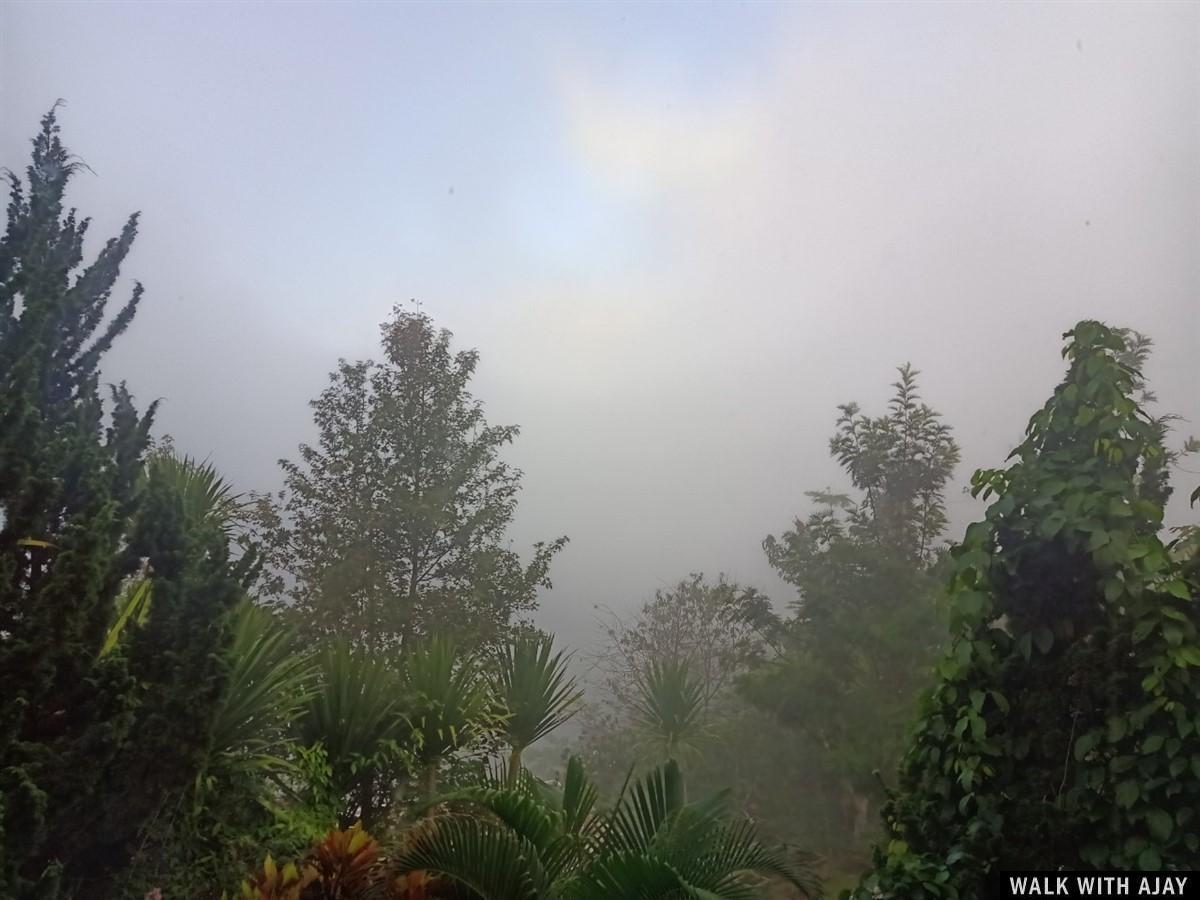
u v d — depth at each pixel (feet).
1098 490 12.97
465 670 23.93
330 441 43.09
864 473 26.96
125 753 15.69
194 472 24.62
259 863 18.63
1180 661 11.71
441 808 19.92
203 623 16.93
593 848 17.69
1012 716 13.39
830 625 24.40
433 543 41.50
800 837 22.39
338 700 22.29
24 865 14.97
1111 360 13.78
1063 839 12.46
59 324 17.88
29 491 14.92
